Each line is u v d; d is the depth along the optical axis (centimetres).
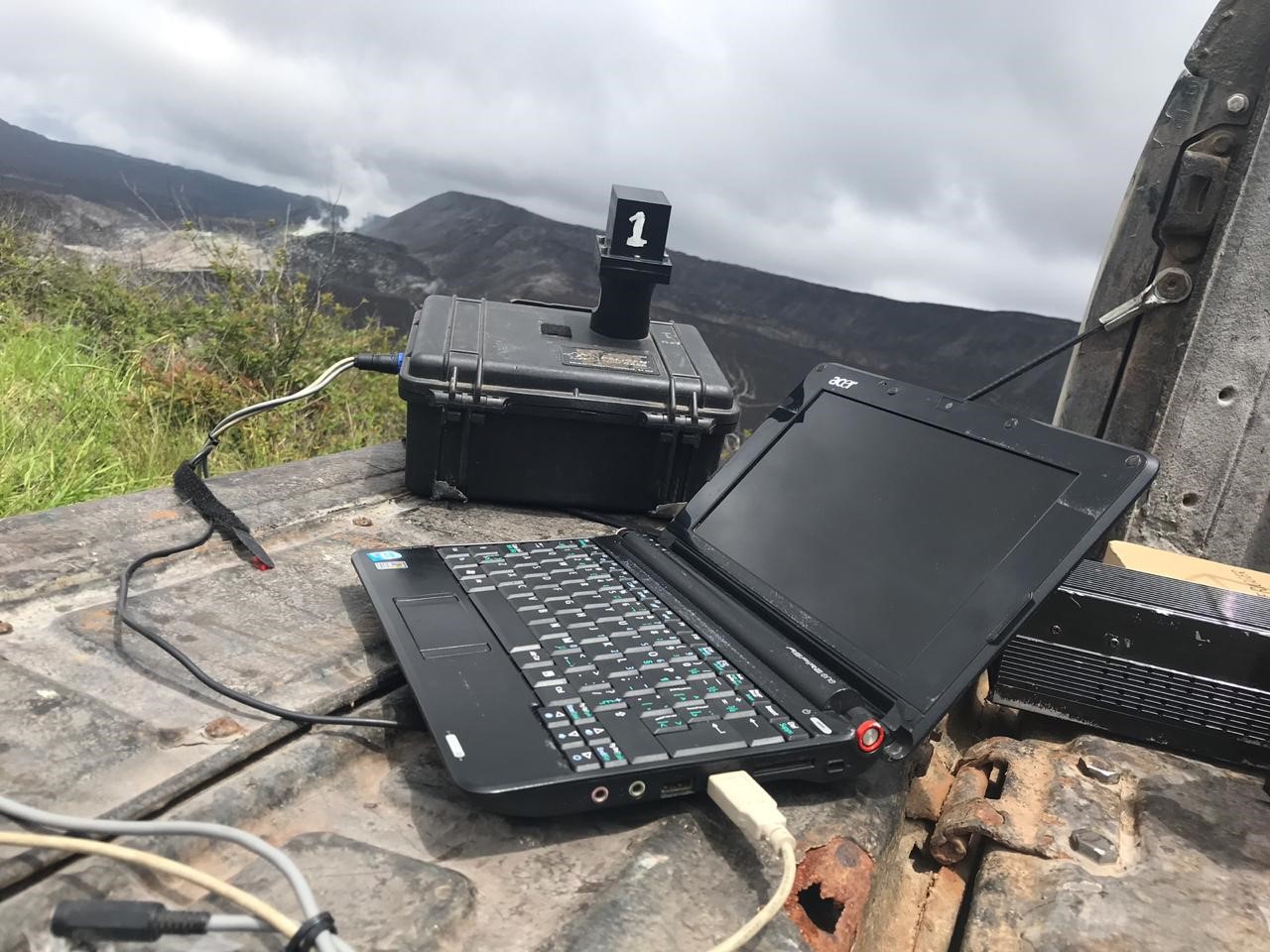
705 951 66
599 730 80
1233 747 104
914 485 108
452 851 75
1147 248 165
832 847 81
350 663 100
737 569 115
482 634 96
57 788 74
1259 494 168
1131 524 174
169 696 89
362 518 146
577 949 64
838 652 97
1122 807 96
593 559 121
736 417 155
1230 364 162
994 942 76
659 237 154
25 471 253
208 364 421
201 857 70
